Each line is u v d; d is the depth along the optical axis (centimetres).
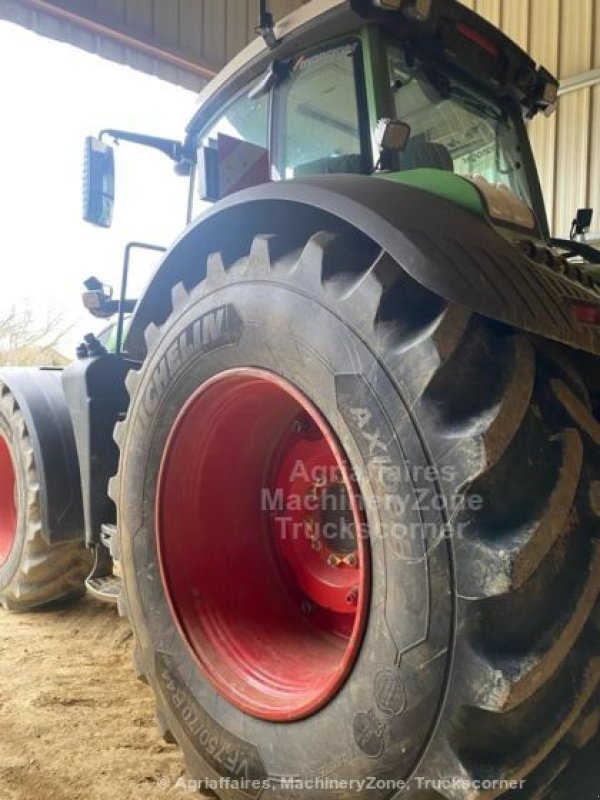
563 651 108
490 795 107
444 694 109
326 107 215
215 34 852
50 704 227
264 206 154
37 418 301
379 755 118
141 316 192
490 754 109
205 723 157
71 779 182
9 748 199
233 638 167
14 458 319
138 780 181
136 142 276
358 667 123
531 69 252
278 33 221
